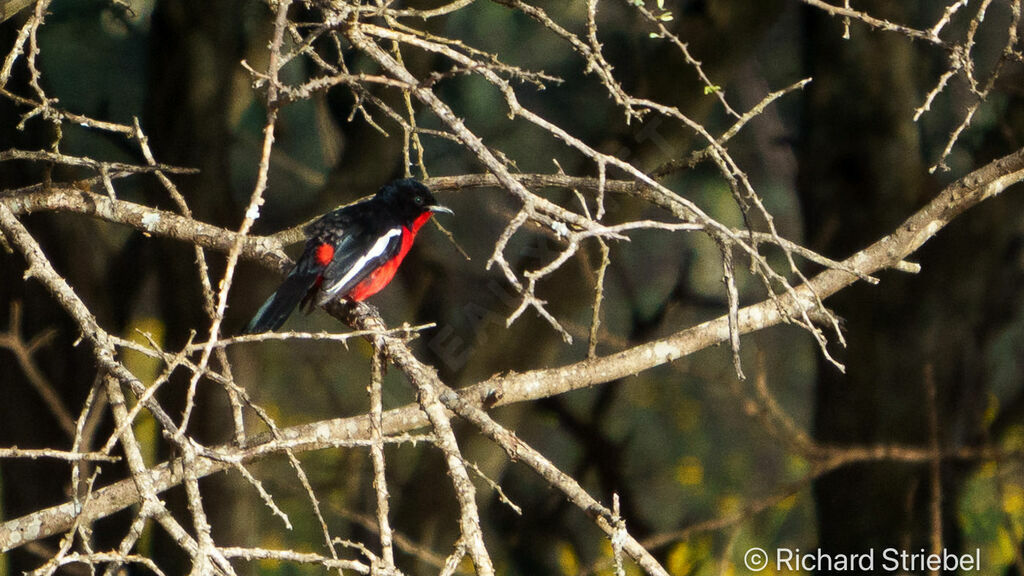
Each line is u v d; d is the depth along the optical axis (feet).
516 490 55.83
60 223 43.45
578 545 54.85
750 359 67.26
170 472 20.71
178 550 44.70
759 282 60.49
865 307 43.83
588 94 56.24
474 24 57.26
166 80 43.45
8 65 21.50
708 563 56.54
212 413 43.60
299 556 15.69
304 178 51.55
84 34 49.19
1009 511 53.62
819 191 44.16
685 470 65.62
